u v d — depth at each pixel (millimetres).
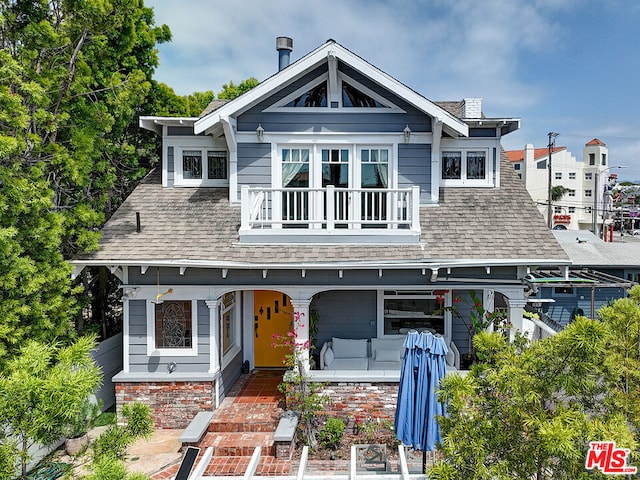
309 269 9570
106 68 12156
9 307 7770
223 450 8305
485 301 11969
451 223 10391
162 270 9812
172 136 11898
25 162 8688
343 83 11016
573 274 15305
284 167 11203
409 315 11953
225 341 11172
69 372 4297
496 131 11625
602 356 4617
